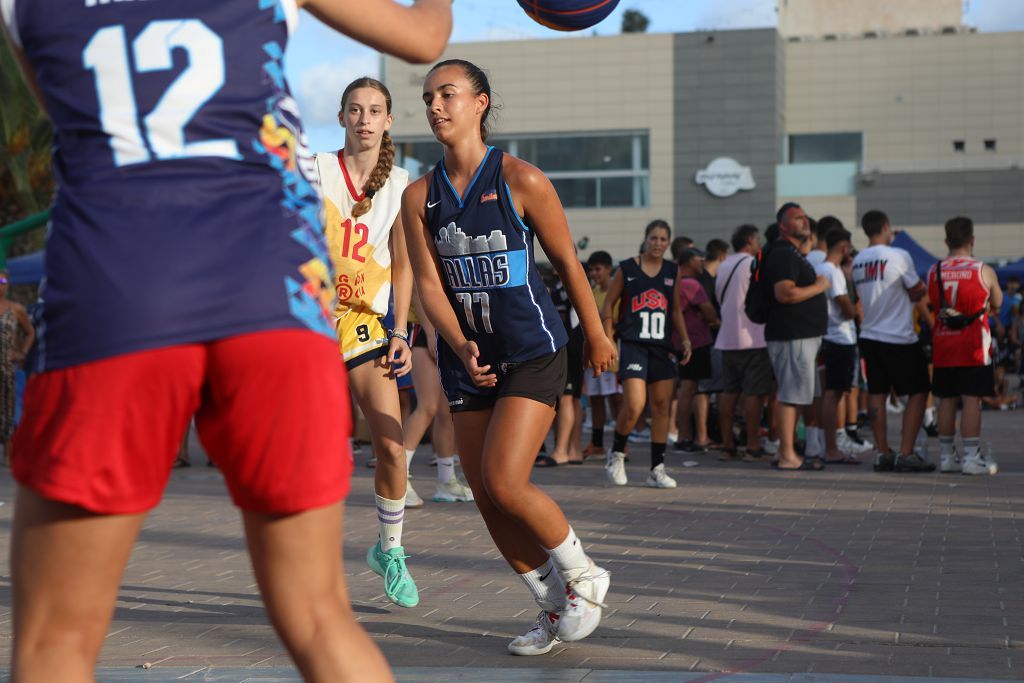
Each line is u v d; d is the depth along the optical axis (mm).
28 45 2777
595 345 6238
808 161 69000
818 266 15938
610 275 17469
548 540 5918
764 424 18734
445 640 6465
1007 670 5609
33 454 2678
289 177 2859
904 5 77750
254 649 6332
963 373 14188
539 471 15516
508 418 5855
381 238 7457
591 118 66625
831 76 68438
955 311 14117
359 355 7246
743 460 16562
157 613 7289
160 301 2617
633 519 10906
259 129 2809
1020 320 31031
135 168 2682
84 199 2672
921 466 14656
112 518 2723
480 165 6004
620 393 17406
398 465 7207
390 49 3119
